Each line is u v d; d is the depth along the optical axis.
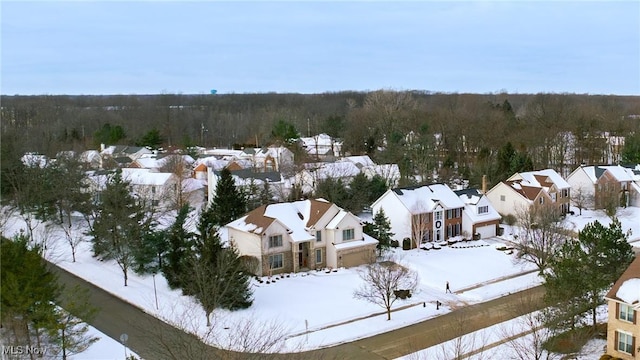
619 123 118.81
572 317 36.72
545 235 53.75
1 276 31.62
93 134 125.50
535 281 51.56
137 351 35.44
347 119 139.25
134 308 43.50
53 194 63.38
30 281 31.64
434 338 39.00
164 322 40.34
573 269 37.19
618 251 39.47
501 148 98.12
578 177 83.56
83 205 61.78
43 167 69.56
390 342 38.44
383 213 60.62
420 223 62.28
